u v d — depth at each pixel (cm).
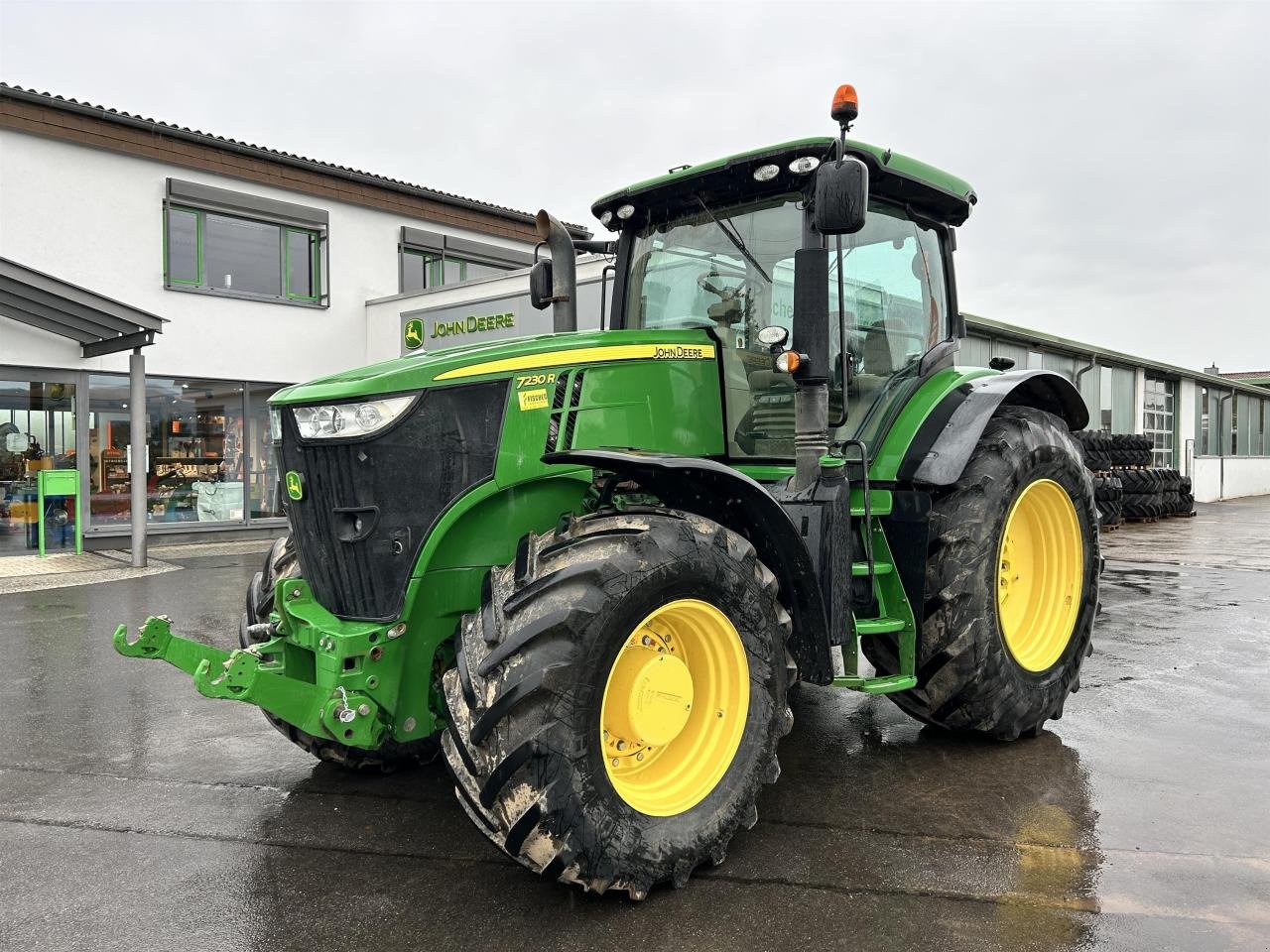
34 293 945
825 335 318
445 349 317
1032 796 338
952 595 364
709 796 279
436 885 276
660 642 280
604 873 249
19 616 733
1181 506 1794
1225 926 246
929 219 422
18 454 1141
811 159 338
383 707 292
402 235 1509
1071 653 415
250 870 288
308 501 297
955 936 242
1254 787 346
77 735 431
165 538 1264
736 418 371
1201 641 611
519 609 252
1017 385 399
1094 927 246
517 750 238
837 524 317
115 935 248
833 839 301
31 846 308
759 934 244
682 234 400
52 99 1130
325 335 1424
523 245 1700
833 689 496
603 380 324
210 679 267
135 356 1041
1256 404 3019
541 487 309
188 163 1257
